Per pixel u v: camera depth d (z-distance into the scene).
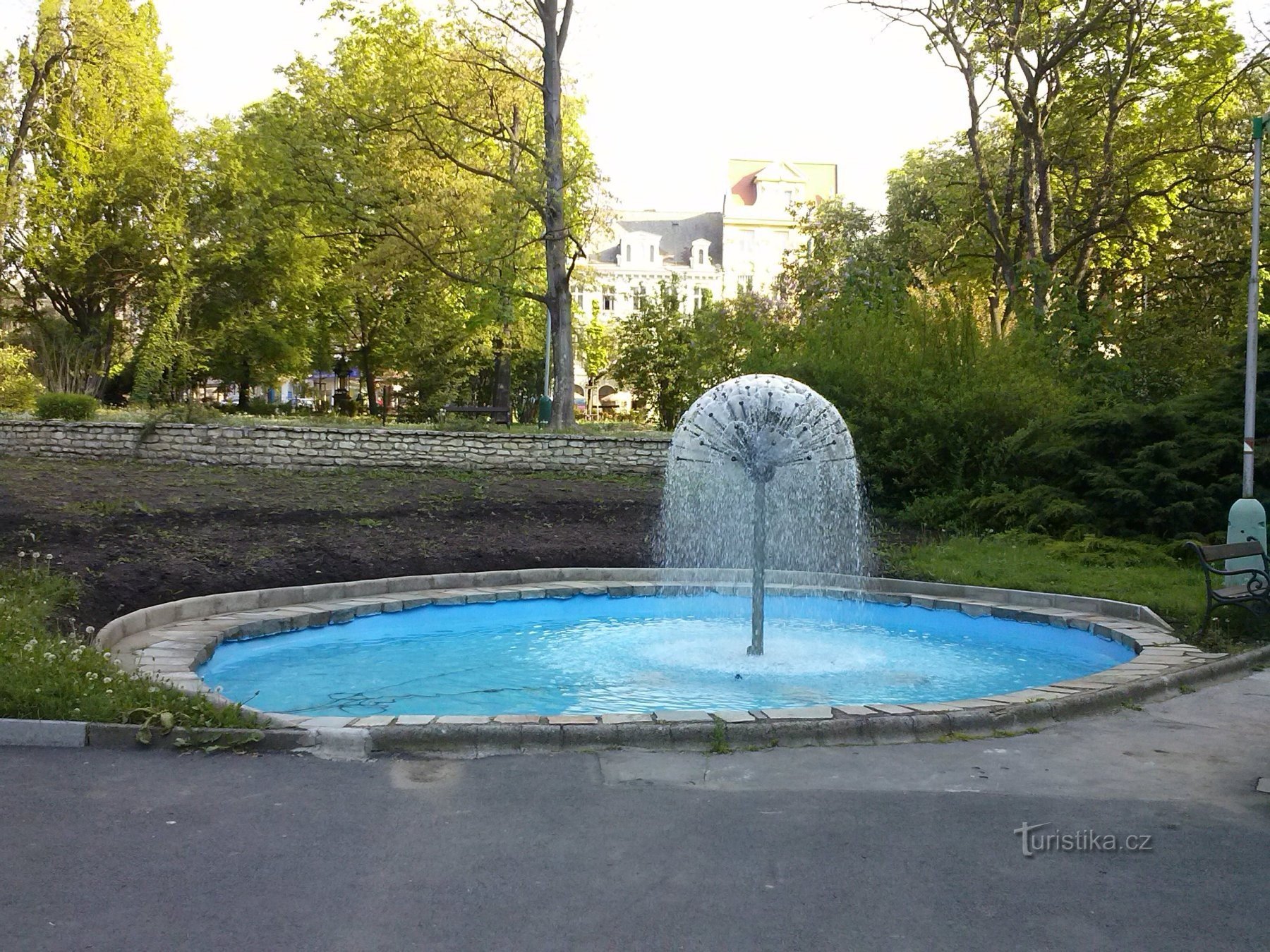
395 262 26.22
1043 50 22.64
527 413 40.41
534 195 23.14
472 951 3.22
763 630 9.08
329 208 25.12
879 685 7.87
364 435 19.45
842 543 13.08
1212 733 5.85
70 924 3.37
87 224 32.34
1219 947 3.26
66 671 6.11
